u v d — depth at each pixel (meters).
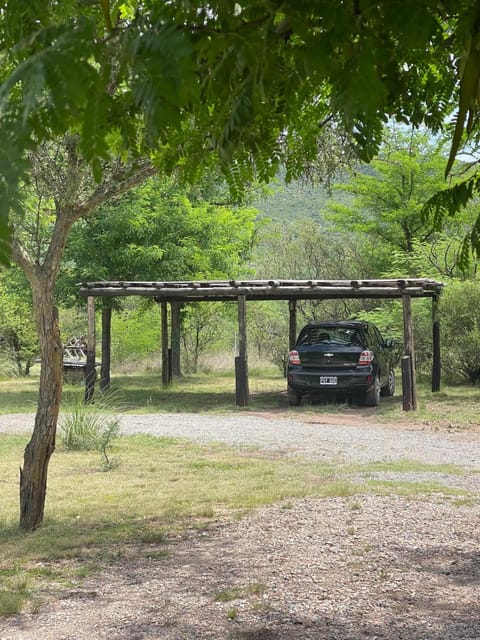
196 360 31.92
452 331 21.97
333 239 33.56
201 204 26.73
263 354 33.50
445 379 23.05
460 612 4.56
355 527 6.80
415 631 4.24
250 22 1.07
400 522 6.95
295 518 7.23
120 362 32.59
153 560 6.01
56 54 0.79
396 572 5.45
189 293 18.52
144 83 0.80
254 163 1.79
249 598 4.93
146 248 23.86
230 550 6.20
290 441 12.88
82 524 7.37
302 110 2.05
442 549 6.05
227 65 1.17
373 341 18.94
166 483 9.34
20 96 0.76
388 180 28.09
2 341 31.34
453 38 1.66
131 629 4.45
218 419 16.25
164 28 0.81
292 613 4.61
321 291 17.98
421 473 9.68
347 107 0.98
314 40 1.00
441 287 19.83
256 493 8.48
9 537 6.97
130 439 13.05
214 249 26.55
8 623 4.67
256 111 1.27
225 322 33.22
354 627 4.34
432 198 1.90
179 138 1.73
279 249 34.78
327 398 20.31
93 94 0.80
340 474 9.68
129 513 7.76
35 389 25.38
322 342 18.28
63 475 10.03
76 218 6.94
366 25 1.00
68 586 5.41
